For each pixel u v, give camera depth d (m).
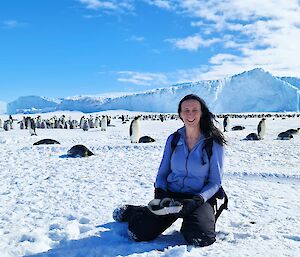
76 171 7.77
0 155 10.92
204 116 3.37
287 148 12.48
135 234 3.24
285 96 128.38
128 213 3.78
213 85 130.75
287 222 4.00
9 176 7.14
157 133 21.98
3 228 3.73
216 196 3.46
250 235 3.48
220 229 3.66
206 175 3.39
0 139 15.85
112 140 16.86
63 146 12.67
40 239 3.36
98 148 12.55
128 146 12.59
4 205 4.75
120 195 5.31
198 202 3.14
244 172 7.47
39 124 34.72
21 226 3.79
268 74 129.75
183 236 3.24
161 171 3.54
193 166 3.36
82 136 19.83
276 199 5.29
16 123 46.03
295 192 5.92
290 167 8.70
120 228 3.64
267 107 129.62
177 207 3.05
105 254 2.98
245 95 132.12
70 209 4.47
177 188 3.49
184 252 2.92
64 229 3.63
